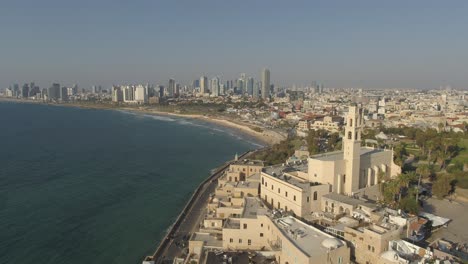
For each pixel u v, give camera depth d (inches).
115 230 4537.4
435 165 6830.7
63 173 7278.5
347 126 4065.0
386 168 4817.9
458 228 3917.3
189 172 7421.3
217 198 4783.5
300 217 3663.9
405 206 3907.5
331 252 2672.2
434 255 2775.6
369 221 3223.4
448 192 5044.3
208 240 3673.7
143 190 6171.3
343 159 4136.3
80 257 3880.4
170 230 4247.0
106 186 6397.6
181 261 3410.4
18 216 4943.4
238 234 3479.3
